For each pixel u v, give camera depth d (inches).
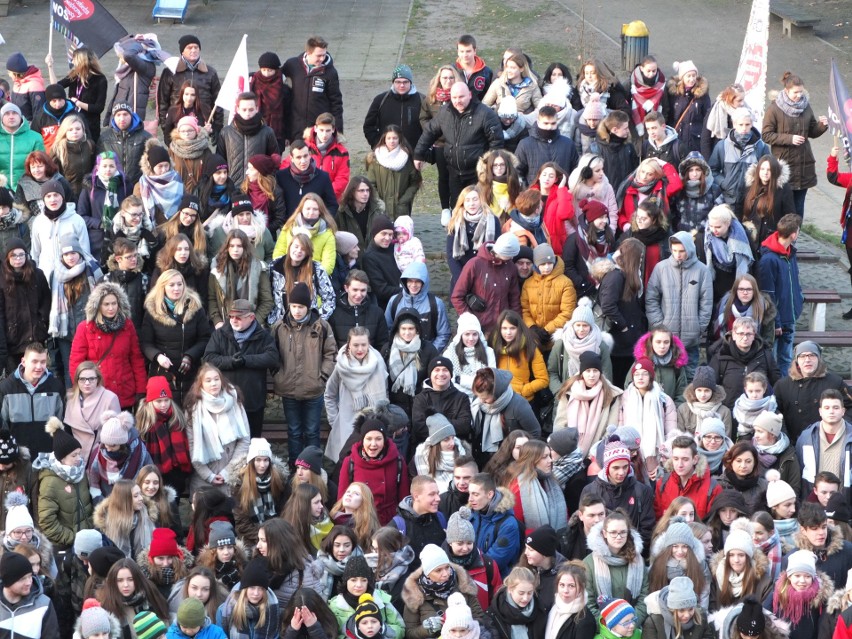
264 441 733.9
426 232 1155.9
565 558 684.1
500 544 685.3
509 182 935.7
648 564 696.4
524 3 1977.1
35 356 776.3
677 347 819.4
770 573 664.4
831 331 986.7
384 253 904.9
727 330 864.3
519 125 1045.8
